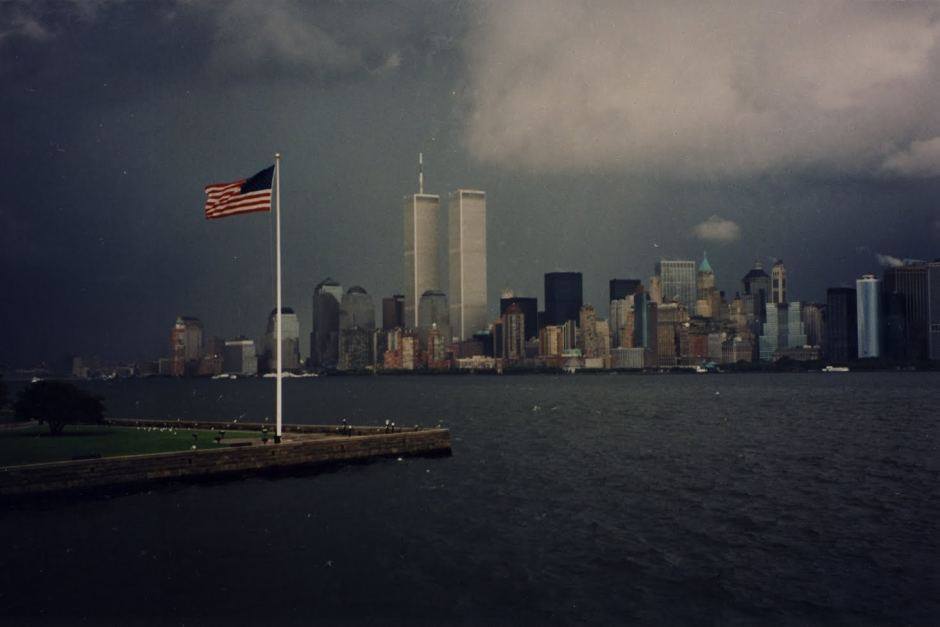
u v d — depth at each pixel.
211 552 50.81
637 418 164.25
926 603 41.53
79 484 66.19
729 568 47.53
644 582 45.16
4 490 62.38
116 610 40.91
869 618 39.66
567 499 68.06
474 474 81.56
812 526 57.78
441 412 194.50
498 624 39.31
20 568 47.41
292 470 80.25
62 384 98.31
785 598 42.44
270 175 76.50
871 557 49.50
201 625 38.91
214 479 74.62
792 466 87.31
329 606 41.56
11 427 108.62
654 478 79.19
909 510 62.91
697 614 40.38
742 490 72.31
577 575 46.41
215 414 197.62
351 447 86.19
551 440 118.06
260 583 44.91
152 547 52.03
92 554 50.31
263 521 59.09
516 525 58.41
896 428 132.25
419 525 58.19
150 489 70.44
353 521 59.47
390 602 41.97
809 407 193.25
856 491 71.25
